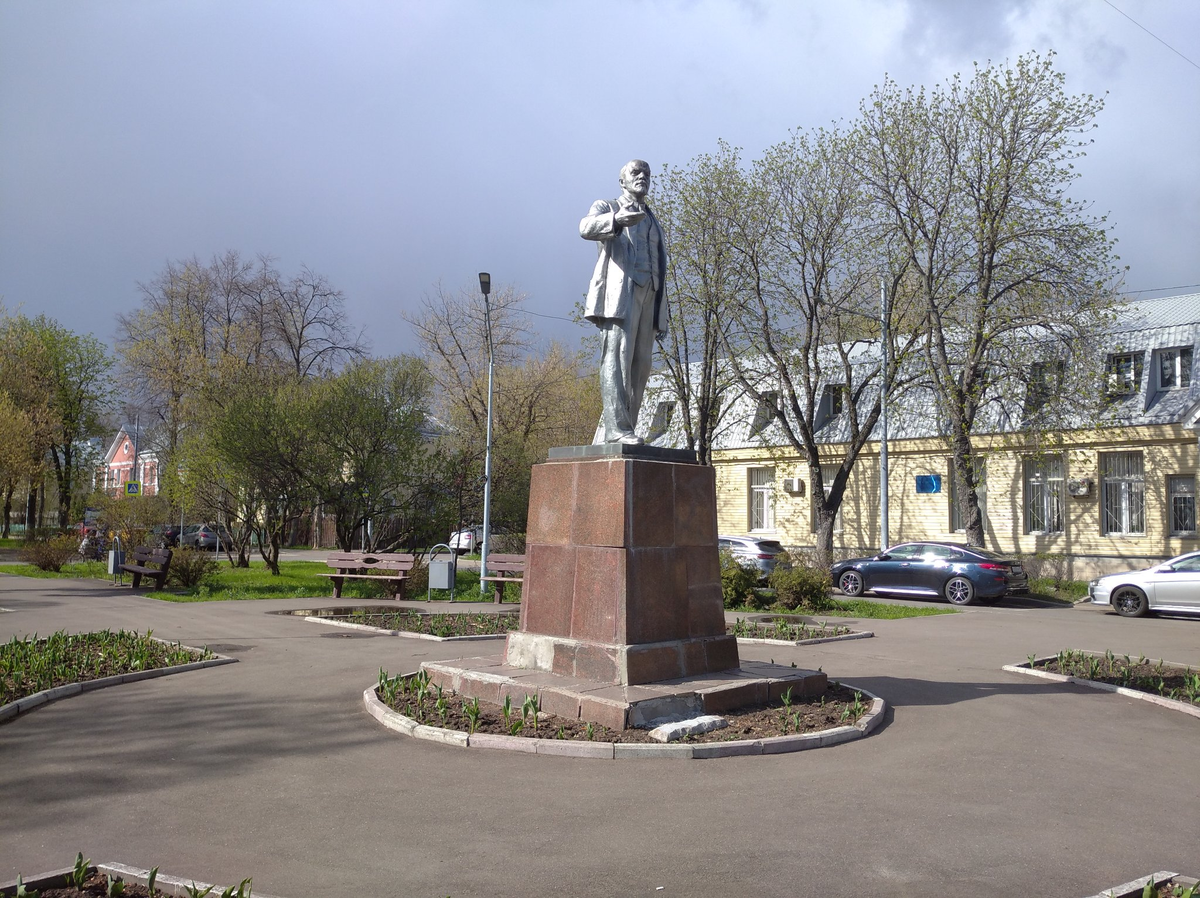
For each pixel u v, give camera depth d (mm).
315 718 7484
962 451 25047
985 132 23953
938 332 24844
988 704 8328
